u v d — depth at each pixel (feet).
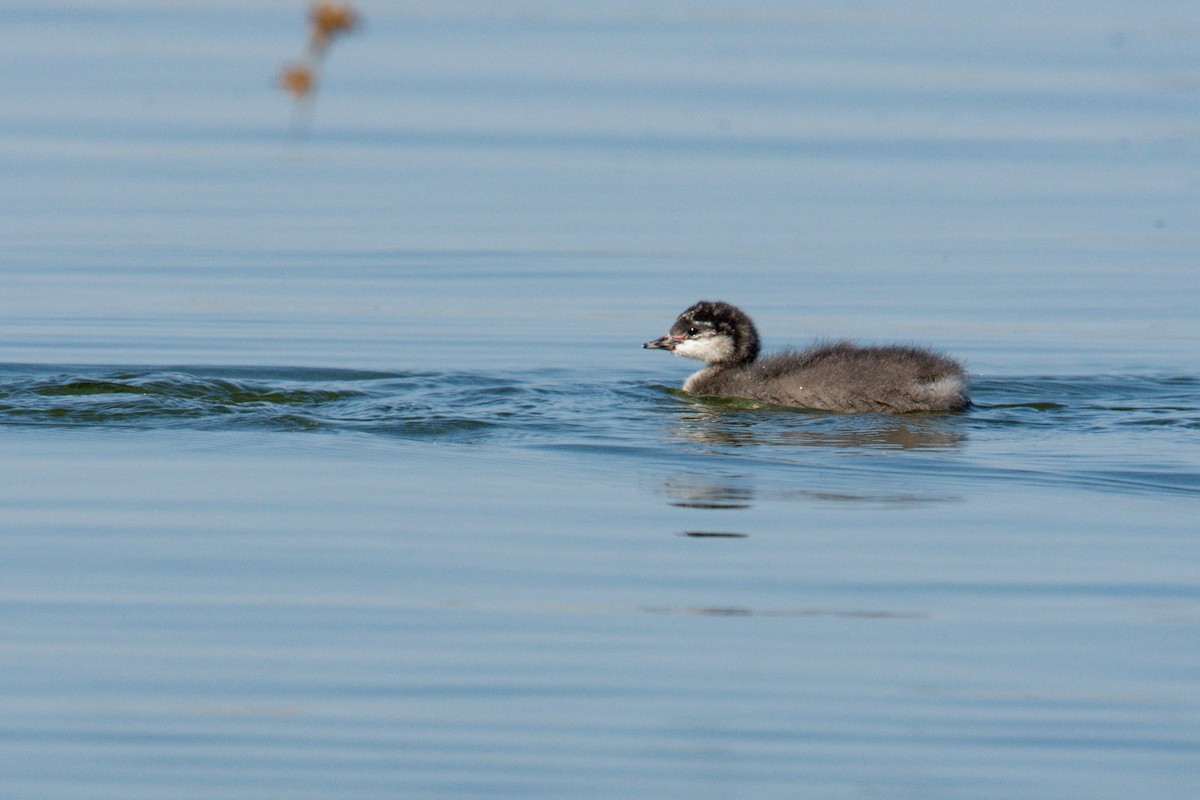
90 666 33.50
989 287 76.89
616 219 90.43
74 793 28.55
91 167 100.32
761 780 29.14
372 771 29.35
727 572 38.96
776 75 135.95
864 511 43.52
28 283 74.23
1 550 39.99
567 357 64.34
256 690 32.48
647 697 32.35
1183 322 70.38
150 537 40.96
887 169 104.58
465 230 87.40
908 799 28.53
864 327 70.03
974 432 51.70
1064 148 111.14
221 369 60.44
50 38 148.66
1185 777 29.35
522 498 44.45
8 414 52.03
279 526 41.91
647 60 142.41
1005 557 40.11
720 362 59.62
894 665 33.91
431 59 141.38
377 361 62.54
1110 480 46.32
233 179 98.58
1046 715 31.73
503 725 31.14
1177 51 149.69
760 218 91.35
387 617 36.14
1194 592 37.76
